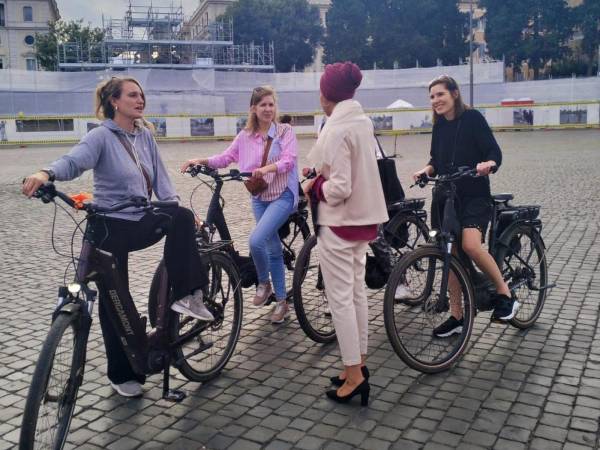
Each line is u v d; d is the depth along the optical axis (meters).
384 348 4.28
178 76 37.94
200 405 3.52
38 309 5.27
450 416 3.31
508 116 35.19
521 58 54.09
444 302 3.95
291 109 38.84
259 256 4.50
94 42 51.38
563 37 52.94
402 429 3.19
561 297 5.25
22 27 61.19
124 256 3.35
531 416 3.28
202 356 4.06
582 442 3.02
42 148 29.06
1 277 6.30
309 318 4.57
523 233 4.50
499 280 4.07
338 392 3.50
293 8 56.56
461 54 55.50
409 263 3.77
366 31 54.44
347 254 3.39
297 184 4.63
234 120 34.53
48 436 2.68
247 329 4.73
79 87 36.12
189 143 31.61
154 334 3.38
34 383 2.51
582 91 36.19
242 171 4.60
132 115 3.35
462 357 4.09
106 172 3.31
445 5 54.88
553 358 4.03
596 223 8.23
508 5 53.56
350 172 3.27
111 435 3.20
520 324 4.48
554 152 19.53
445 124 4.25
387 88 39.09
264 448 3.05
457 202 4.16
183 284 3.32
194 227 3.40
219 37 50.69
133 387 3.61
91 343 4.48
